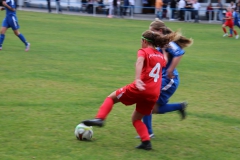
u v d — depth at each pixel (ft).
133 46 137.28
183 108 52.70
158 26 49.44
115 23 215.72
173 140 51.01
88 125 46.09
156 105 51.29
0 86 73.67
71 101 66.39
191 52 133.69
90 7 271.49
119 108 63.87
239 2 245.45
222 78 92.58
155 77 45.42
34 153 43.98
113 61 105.91
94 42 142.82
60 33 162.61
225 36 186.19
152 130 54.39
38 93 70.33
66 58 106.73
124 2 263.90
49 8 258.98
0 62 96.07
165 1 265.34
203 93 77.25
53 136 49.73
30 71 87.92
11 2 109.91
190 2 251.80
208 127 56.90
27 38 142.20
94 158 43.37
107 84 79.97
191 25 227.61
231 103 70.59
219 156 46.19
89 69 93.91
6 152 43.96
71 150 45.42
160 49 50.44
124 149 46.80
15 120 55.16
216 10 256.32
